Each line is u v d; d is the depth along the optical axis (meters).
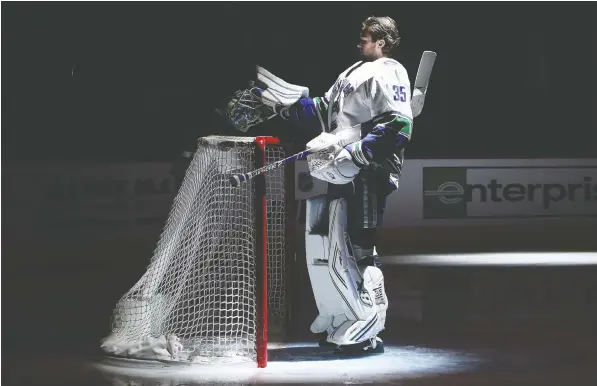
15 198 32.19
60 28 38.72
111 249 26.94
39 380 10.16
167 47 38.78
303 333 13.59
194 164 12.47
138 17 38.62
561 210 33.44
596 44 39.56
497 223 33.12
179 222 12.45
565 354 11.69
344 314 11.88
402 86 11.48
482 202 33.00
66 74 39.09
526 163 33.12
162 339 11.69
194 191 12.38
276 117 12.95
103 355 11.73
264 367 10.80
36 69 39.00
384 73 11.41
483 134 40.16
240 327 13.99
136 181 32.34
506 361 11.20
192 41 38.75
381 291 11.70
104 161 39.38
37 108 39.16
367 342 11.68
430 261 23.95
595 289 18.41
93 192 32.34
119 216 32.47
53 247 27.20
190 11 38.44
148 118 39.22
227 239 12.46
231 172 12.30
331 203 11.60
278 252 14.50
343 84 11.69
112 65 39.06
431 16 38.97
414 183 32.56
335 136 11.47
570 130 40.25
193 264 12.30
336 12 38.03
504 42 39.53
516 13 39.28
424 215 32.69
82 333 13.48
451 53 39.47
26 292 18.17
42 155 39.41
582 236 31.00
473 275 20.88
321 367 10.82
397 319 14.74
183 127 39.03
